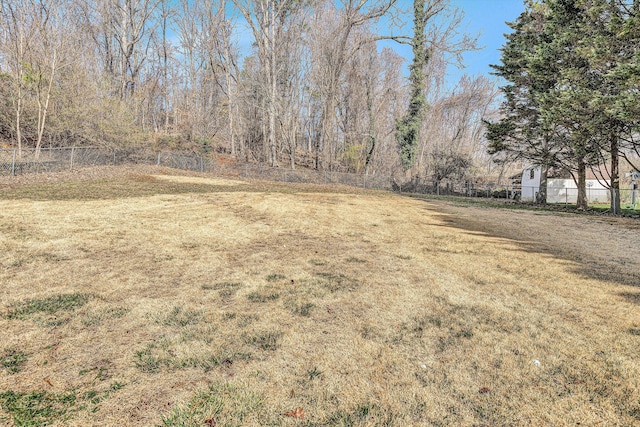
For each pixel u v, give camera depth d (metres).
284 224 8.13
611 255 6.25
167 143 25.52
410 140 27.64
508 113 20.36
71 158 15.32
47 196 9.49
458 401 2.08
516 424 1.90
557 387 2.24
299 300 3.60
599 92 13.24
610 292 4.14
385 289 4.03
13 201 8.39
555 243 7.34
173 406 1.95
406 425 1.87
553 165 18.98
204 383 2.18
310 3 26.20
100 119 17.75
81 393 2.02
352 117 31.38
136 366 2.33
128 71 30.16
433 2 24.78
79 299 3.37
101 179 14.28
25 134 16.69
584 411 2.02
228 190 15.07
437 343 2.79
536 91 16.95
